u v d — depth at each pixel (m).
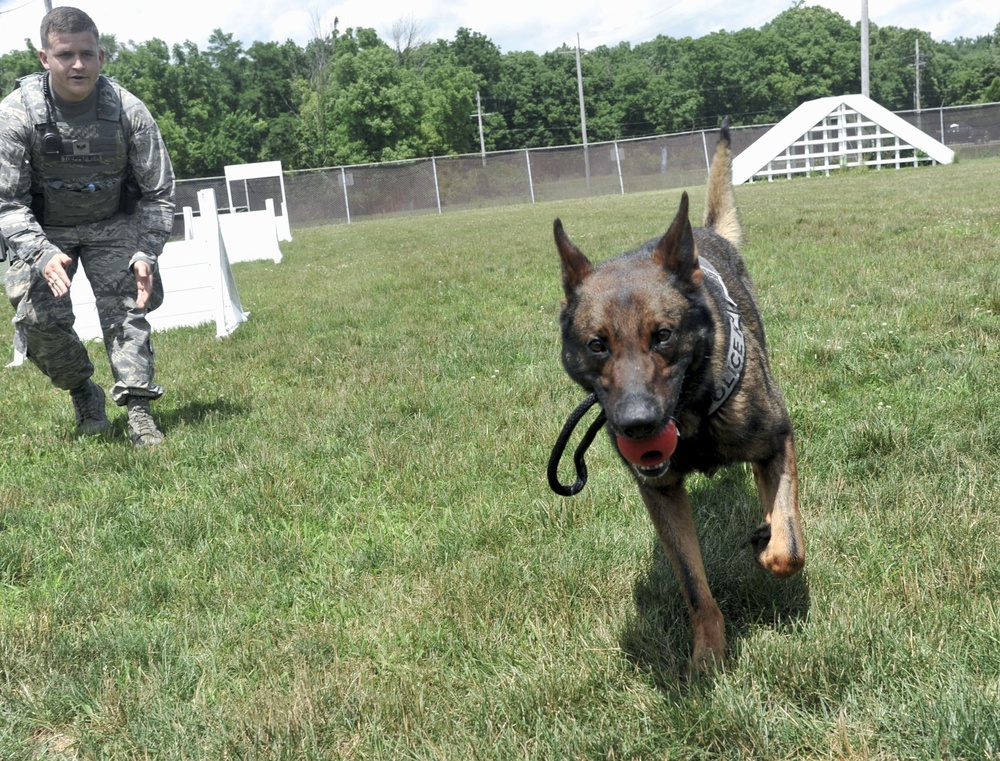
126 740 2.61
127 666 3.01
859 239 10.60
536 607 3.17
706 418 2.93
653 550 3.48
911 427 4.28
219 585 3.58
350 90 60.34
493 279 10.80
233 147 60.12
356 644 3.09
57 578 3.82
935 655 2.48
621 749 2.35
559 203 35.25
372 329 8.64
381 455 4.90
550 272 11.02
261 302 11.32
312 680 2.79
